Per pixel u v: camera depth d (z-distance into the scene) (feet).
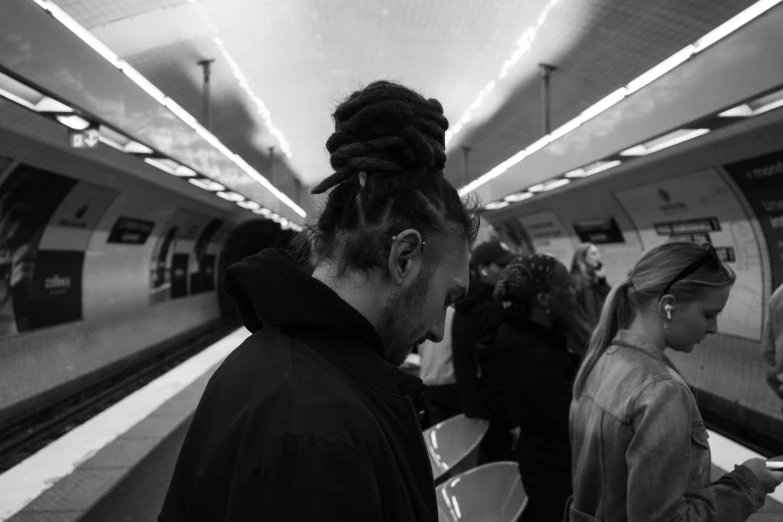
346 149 2.71
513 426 10.67
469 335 10.03
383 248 2.67
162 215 38.55
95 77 10.46
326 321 2.62
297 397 2.28
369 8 18.51
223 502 2.30
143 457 13.97
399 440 2.58
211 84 24.12
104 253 33.73
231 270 2.86
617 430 4.87
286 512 2.03
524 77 22.62
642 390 4.77
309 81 25.80
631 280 5.33
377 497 2.16
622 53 17.99
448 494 7.01
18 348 24.84
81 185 24.44
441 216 2.74
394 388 2.63
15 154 18.34
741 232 19.17
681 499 4.47
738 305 20.83
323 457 2.09
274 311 2.67
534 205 33.09
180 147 15.55
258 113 30.22
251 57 21.89
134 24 16.34
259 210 32.22
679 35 15.80
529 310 7.64
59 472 12.97
